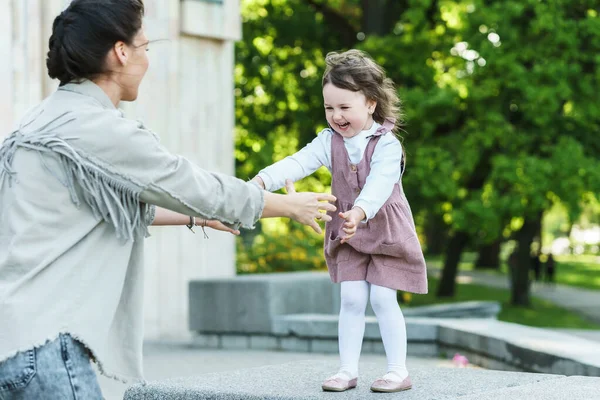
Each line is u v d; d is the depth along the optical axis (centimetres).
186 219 422
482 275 5534
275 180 498
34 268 341
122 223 356
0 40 1212
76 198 351
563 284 5334
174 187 360
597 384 490
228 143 1580
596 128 2662
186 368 1098
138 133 358
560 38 2475
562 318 3097
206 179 369
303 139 2897
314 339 1268
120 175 353
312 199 401
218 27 1545
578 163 2462
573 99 2573
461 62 2545
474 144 2517
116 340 374
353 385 507
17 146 354
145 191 356
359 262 507
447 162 2466
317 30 2956
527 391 468
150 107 1462
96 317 350
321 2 2942
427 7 2548
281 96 2888
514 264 3431
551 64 2455
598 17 2536
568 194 2483
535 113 2503
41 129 354
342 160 504
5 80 1216
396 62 2583
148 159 356
